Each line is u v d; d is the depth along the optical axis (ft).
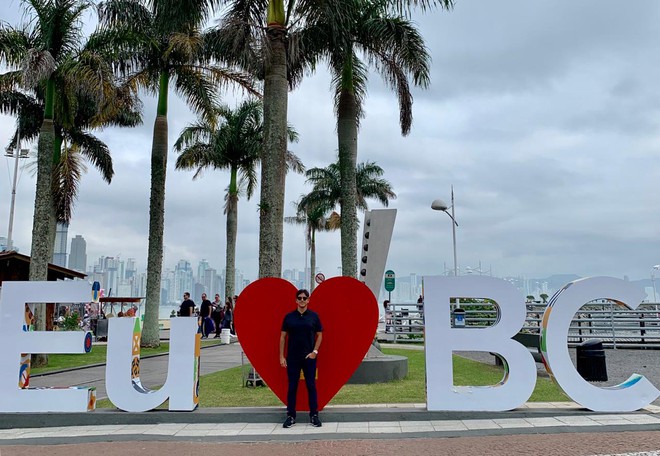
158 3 37.40
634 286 24.70
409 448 18.85
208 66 59.93
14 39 46.96
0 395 24.27
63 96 51.78
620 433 20.57
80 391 24.44
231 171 88.53
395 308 74.79
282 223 35.55
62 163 72.84
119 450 19.24
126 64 57.11
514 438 20.07
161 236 60.03
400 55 44.70
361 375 34.63
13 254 56.34
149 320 59.62
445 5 37.42
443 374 24.23
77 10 47.50
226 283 87.15
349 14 38.52
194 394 24.61
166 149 60.54
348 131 45.88
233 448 19.27
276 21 36.60
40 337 24.88
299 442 20.06
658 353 52.75
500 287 24.81
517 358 24.36
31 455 18.70
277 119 35.76
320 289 25.38
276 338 25.17
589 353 34.81
